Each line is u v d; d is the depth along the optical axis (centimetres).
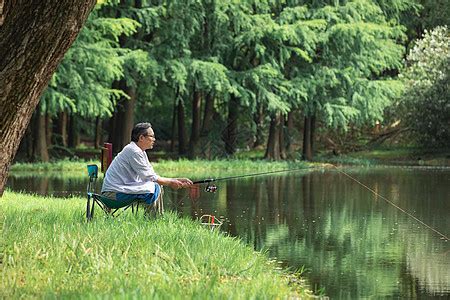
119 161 1182
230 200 1917
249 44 3788
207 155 4059
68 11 763
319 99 4097
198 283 739
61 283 726
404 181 2664
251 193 2139
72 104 3203
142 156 1181
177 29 3625
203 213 1606
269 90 3922
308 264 998
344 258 1047
